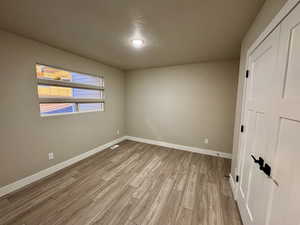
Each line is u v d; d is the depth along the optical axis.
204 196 1.85
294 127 0.73
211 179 2.25
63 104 2.61
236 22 1.52
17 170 1.93
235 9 1.30
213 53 2.55
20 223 1.42
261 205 1.05
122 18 1.48
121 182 2.14
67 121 2.60
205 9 1.32
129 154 3.24
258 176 1.14
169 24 1.59
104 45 2.22
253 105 1.36
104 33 1.82
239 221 1.48
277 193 0.85
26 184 2.02
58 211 1.57
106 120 3.60
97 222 1.45
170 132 3.72
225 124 3.08
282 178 0.81
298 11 0.73
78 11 1.36
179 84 3.48
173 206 1.68
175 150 3.52
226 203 1.73
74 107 2.82
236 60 2.87
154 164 2.75
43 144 2.23
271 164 0.94
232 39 1.93
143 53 2.60
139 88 4.04
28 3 1.22
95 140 3.28
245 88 1.62
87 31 1.77
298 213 0.67
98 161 2.85
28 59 1.98
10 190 1.86
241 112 1.74
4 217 1.48
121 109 4.17
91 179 2.21
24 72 1.95
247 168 1.42
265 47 1.13
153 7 1.29
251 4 1.23
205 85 3.20
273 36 1.00
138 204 1.70
